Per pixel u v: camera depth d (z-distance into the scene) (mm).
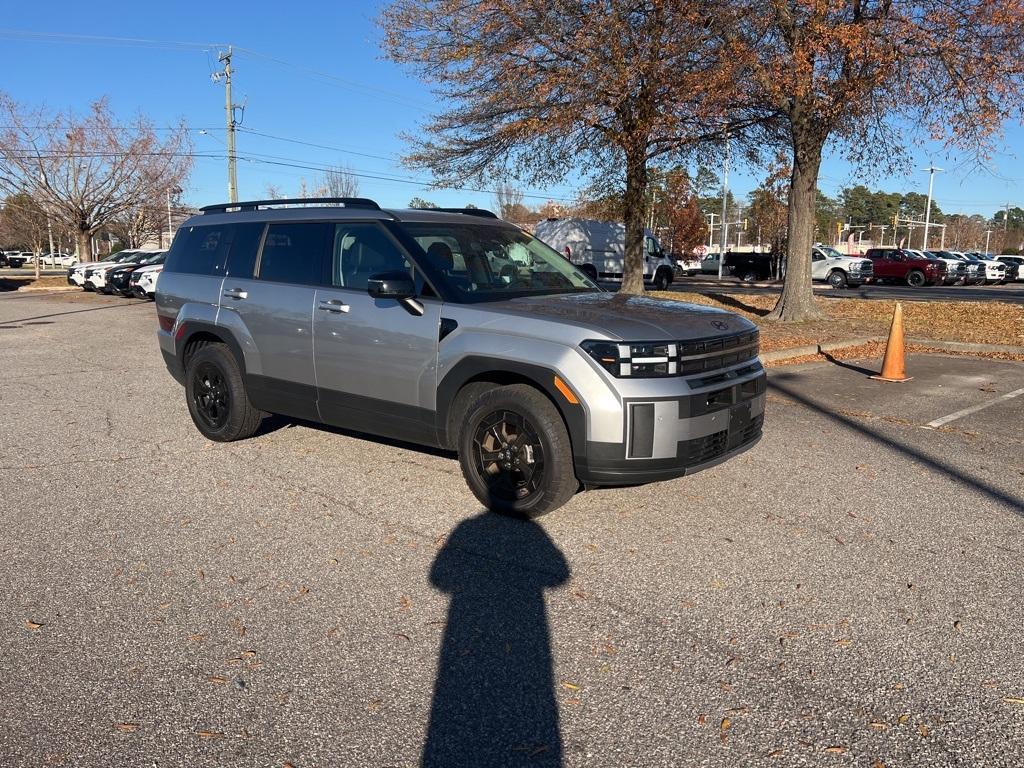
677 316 4855
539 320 4625
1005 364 11141
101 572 4121
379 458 6152
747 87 14250
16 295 26625
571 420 4422
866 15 13016
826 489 5461
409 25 16453
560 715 2910
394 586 3959
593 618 3629
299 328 5781
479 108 17797
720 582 3998
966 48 12211
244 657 3305
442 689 3076
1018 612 3691
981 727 2836
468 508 5047
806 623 3582
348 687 3090
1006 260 42938
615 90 14844
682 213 46875
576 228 30594
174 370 7008
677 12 13828
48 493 5352
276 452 6340
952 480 5688
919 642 3418
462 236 5680
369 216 5613
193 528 4727
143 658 3301
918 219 106250
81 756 2688
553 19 14891
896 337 9750
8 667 3229
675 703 2977
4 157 30875
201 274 6684
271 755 2695
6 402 8344
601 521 4828
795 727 2834
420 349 5078
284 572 4121
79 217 32438
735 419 4789
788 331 14562
